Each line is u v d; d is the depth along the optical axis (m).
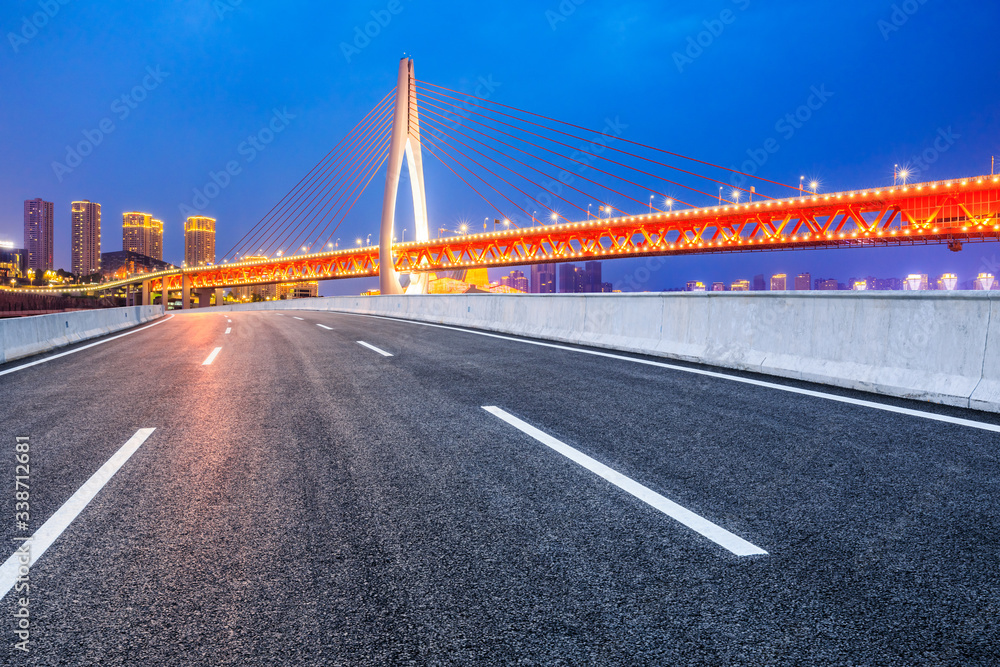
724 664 1.67
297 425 4.53
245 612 1.97
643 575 2.18
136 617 1.95
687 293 8.07
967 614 1.90
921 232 78.31
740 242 91.31
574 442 3.95
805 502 2.85
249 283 131.12
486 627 1.87
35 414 5.05
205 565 2.29
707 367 7.20
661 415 4.68
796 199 84.31
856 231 82.31
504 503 2.90
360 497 3.00
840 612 1.92
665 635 1.81
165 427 4.52
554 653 1.73
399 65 73.56
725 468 3.37
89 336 13.50
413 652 1.75
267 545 2.46
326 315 27.12
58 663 1.71
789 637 1.79
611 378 6.48
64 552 2.41
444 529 2.61
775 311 6.69
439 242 102.56
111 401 5.60
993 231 73.62
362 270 117.25
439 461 3.58
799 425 4.29
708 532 2.54
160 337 13.47
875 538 2.46
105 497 3.03
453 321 17.08
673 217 91.25
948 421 4.32
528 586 2.11
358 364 7.97
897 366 5.36
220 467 3.50
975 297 4.85
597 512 2.77
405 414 4.86
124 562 2.32
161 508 2.88
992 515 2.67
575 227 96.56
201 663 1.71
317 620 1.92
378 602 2.02
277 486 3.17
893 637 1.79
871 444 3.78
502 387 6.04
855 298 5.80
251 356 9.13
